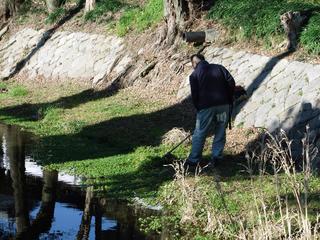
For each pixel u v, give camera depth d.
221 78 10.13
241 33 14.98
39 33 22.36
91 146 12.41
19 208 9.22
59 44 20.91
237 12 15.50
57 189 10.05
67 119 14.59
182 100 14.28
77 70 19.02
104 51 18.86
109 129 13.42
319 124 10.48
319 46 12.46
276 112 11.60
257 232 6.95
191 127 12.80
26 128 14.27
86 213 8.95
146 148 11.72
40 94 17.92
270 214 7.59
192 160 10.30
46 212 9.05
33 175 10.77
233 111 12.76
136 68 16.95
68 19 22.14
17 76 21.00
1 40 24.03
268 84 12.60
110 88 16.84
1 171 11.00
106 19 20.53
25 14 24.36
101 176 10.60
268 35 14.00
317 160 9.70
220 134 10.30
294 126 10.94
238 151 11.11
